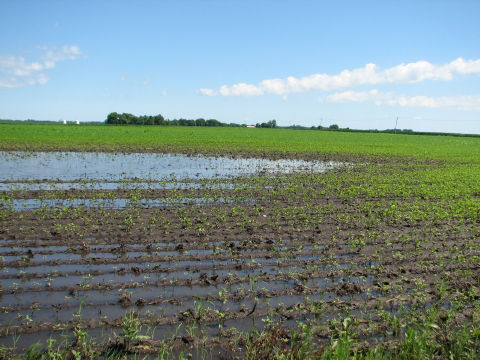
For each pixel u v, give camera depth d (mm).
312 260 9070
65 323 6137
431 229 11867
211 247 9602
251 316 6582
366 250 9938
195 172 21125
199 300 7039
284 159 28172
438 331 6262
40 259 8453
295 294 7449
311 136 57594
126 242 9641
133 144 34156
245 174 20875
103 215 11883
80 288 7230
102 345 5605
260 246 9773
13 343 5629
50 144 31906
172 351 5605
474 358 5422
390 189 17812
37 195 14195
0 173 18906
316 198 15664
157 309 6688
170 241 9875
